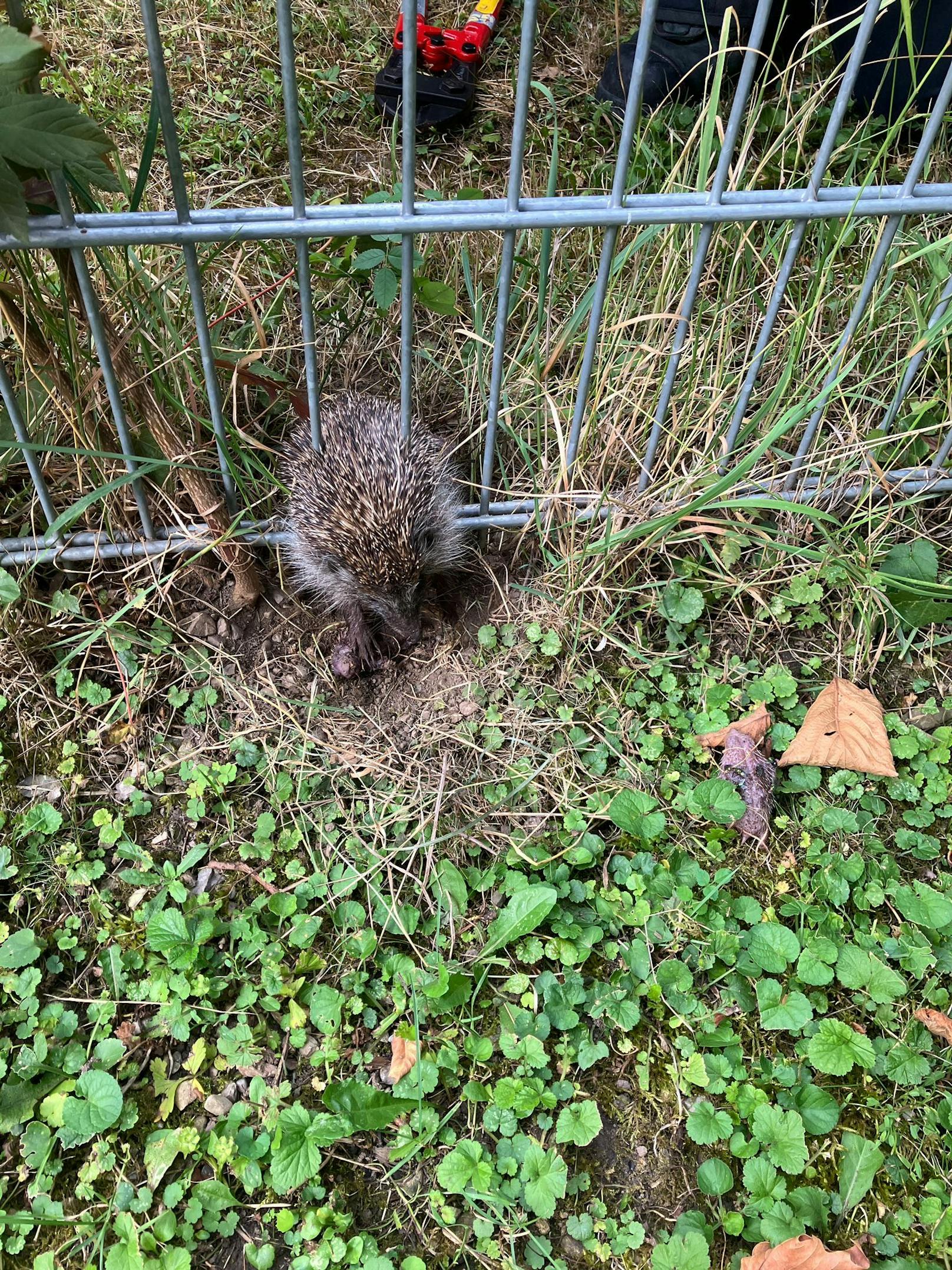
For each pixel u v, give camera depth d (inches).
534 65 33.7
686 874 19.1
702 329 25.5
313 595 23.5
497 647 22.4
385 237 22.5
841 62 25.5
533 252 26.8
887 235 20.5
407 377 21.3
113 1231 15.5
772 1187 15.8
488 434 22.0
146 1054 17.2
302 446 23.3
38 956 17.8
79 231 17.5
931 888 19.1
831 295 25.1
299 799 20.1
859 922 18.9
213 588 23.0
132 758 20.6
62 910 18.7
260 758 20.7
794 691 21.6
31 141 15.0
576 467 22.6
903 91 29.6
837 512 24.1
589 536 22.3
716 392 22.7
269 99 31.7
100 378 20.6
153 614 22.2
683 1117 16.7
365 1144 16.4
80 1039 17.3
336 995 17.4
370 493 21.5
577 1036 17.4
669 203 19.2
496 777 20.5
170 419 21.1
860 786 20.5
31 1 32.7
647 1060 17.1
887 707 21.9
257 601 23.1
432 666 22.5
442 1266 15.3
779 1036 17.6
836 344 22.5
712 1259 15.5
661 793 20.3
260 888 19.1
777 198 19.5
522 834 19.7
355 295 26.3
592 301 22.1
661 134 30.2
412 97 17.1
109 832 19.3
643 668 22.1
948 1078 17.2
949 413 23.3
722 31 18.6
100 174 16.1
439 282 24.5
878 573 22.1
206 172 29.6
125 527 22.5
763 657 22.5
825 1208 15.8
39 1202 15.7
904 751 20.8
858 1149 16.2
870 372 24.7
